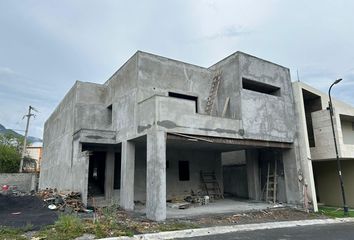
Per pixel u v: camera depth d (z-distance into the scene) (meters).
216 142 11.77
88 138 12.89
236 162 18.92
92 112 15.05
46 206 11.52
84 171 11.72
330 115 14.13
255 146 13.95
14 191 22.00
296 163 14.02
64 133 16.28
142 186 14.40
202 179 16.27
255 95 13.26
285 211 12.59
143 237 7.43
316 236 7.98
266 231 8.77
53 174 18.06
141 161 14.64
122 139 12.77
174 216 10.31
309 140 16.14
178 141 11.83
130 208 11.79
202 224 9.34
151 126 10.35
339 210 14.54
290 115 14.56
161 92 12.62
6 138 38.78
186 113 10.90
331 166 17.42
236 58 13.28
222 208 12.59
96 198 13.66
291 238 7.66
